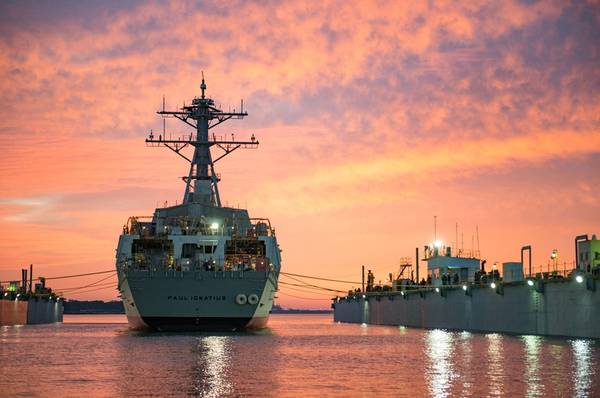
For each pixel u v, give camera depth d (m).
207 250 108.56
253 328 104.19
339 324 180.25
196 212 114.44
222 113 127.62
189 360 67.94
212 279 97.94
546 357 67.25
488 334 100.88
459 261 133.62
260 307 101.06
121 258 108.25
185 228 111.06
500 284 102.44
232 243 109.12
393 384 52.72
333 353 75.88
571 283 87.06
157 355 72.75
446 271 132.88
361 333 116.50
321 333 116.56
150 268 100.81
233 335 100.75
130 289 98.44
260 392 49.34
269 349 79.94
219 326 99.94
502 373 57.41
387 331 122.44
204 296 98.06
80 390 50.34
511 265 102.19
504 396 47.25
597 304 82.38
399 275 156.62
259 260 105.06
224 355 73.00
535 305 94.38
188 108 127.75
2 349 82.31
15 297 154.12
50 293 180.25
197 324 99.31
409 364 64.88
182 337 95.81
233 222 113.94
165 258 107.25
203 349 79.00
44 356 73.38
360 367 63.03
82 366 64.06
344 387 51.44
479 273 118.50
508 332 101.12
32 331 125.94
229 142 127.81
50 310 183.88
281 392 49.38
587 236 89.19
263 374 58.31
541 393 48.19
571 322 87.25
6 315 148.12
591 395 47.38
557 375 55.81
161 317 98.69
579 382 52.44
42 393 49.28
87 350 79.69
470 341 88.44
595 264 86.94
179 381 54.41
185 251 108.62
